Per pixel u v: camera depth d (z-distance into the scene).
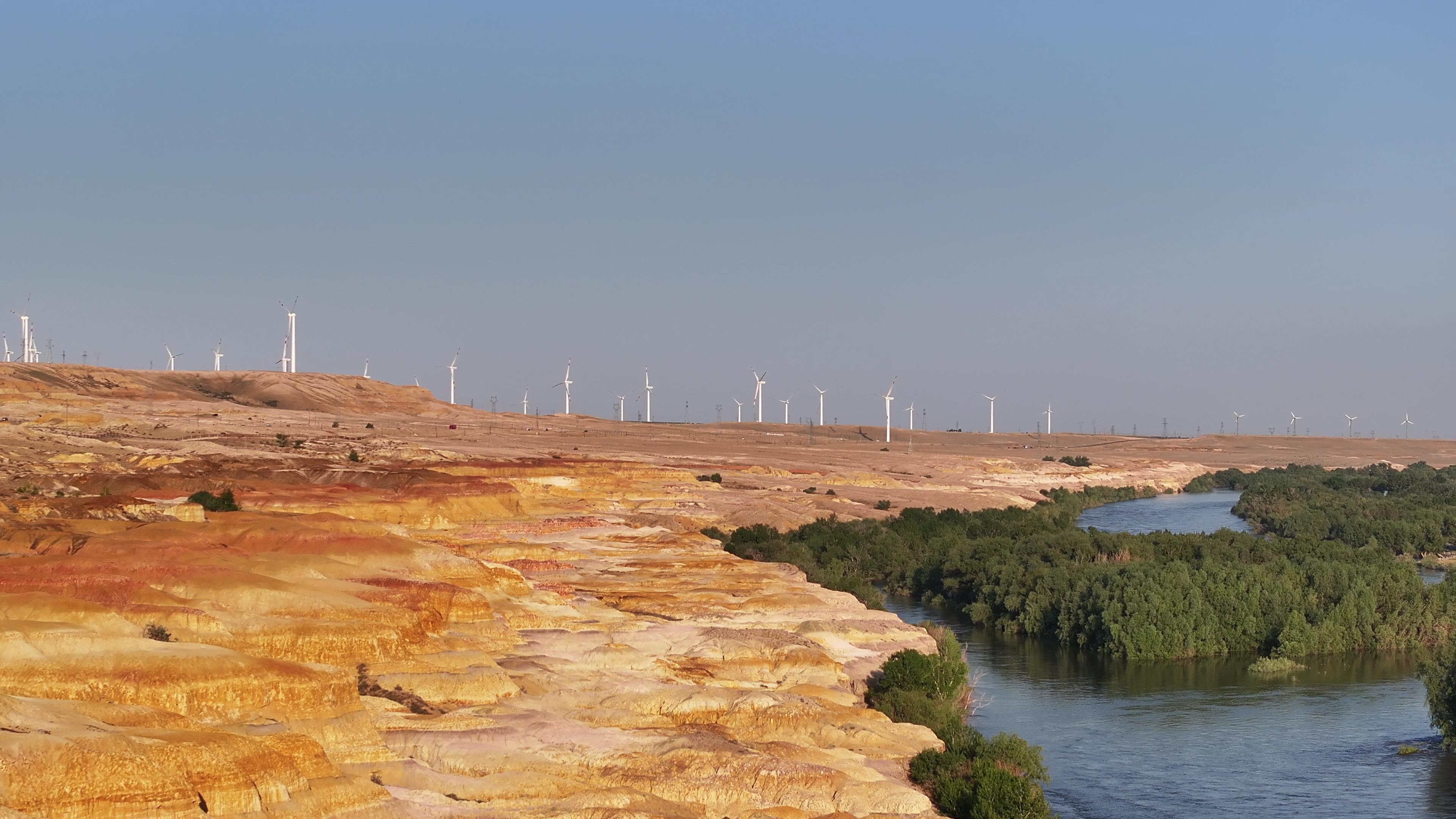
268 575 60.47
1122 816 52.12
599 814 39.59
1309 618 85.38
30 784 32.47
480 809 39.44
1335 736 64.06
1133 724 65.94
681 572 87.06
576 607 71.38
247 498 103.62
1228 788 55.66
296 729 42.41
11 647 42.28
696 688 54.75
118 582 54.28
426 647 55.78
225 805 35.09
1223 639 83.31
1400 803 53.91
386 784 41.06
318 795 37.44
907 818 44.69
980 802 46.72
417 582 63.28
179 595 54.94
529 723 48.19
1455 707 61.75
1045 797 53.00
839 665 63.00
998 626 91.69
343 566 64.56
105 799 32.94
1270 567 92.94
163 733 36.53
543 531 105.50
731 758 45.88
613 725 50.31
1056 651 84.69
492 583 70.38
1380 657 82.62
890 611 99.50
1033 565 98.00
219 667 42.88
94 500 82.69
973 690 72.38
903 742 53.84
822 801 44.44
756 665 61.16
